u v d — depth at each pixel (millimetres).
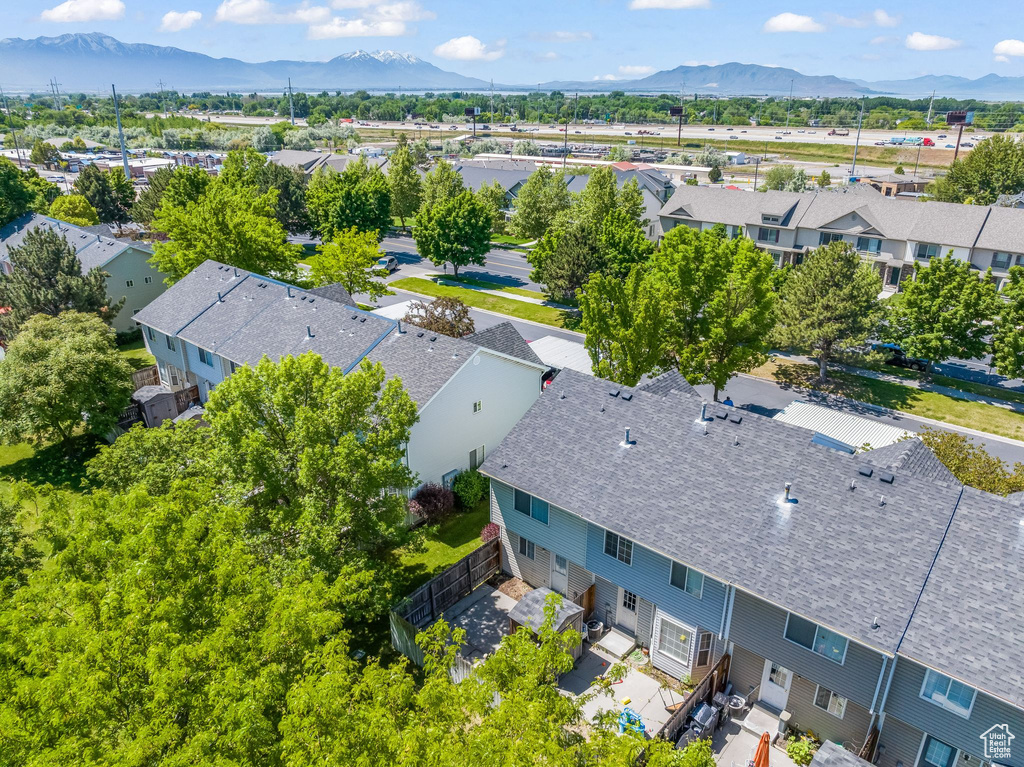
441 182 99312
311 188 101812
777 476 22125
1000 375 50219
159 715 12844
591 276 37281
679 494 22922
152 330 46344
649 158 181375
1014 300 44719
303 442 22312
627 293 36812
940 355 46781
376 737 12516
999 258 65688
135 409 42125
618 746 12766
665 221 87438
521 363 35938
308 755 12352
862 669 18703
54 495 18875
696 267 39250
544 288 68625
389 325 36781
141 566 14859
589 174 110500
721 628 21531
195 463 24906
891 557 19047
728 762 20172
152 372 47156
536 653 14484
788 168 129750
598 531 24078
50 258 49906
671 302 39094
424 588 25562
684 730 20625
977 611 17422
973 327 46469
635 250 61531
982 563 18203
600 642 24859
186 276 49531
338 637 15219
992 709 16828
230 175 78688
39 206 87062
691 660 22656
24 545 22531
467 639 24859
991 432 41875
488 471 26625
